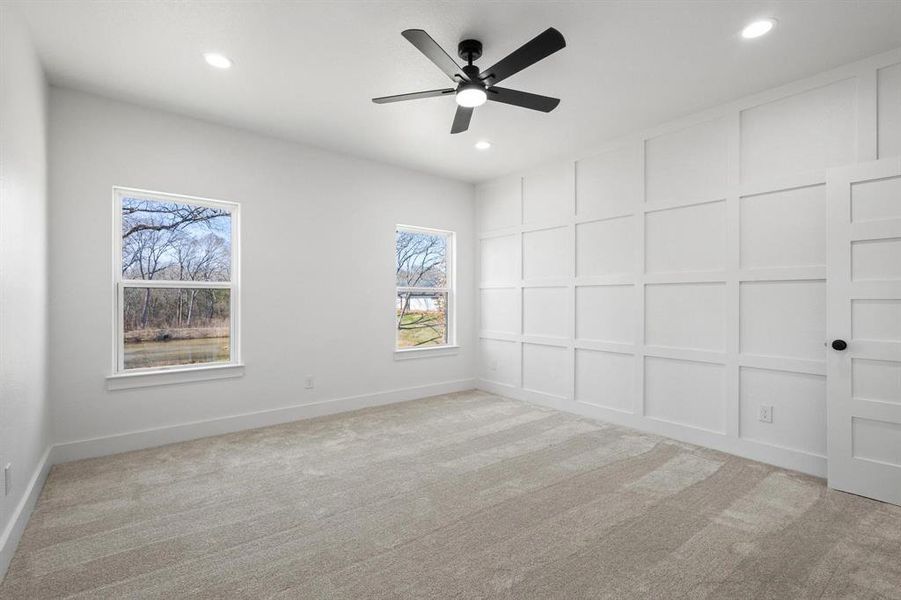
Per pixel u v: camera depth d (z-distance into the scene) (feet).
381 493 8.53
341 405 14.48
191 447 11.07
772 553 6.50
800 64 8.99
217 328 12.41
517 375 16.47
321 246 14.11
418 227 16.65
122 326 10.96
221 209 12.57
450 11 7.39
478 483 8.98
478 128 12.41
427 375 16.78
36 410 8.23
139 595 5.61
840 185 8.68
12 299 6.56
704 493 8.50
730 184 10.69
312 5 7.25
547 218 15.31
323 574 6.05
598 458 10.38
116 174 10.67
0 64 6.07
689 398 11.53
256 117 11.73
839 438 8.63
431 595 5.61
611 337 13.34
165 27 7.84
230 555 6.48
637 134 12.60
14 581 5.85
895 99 8.45
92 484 8.86
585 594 5.62
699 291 11.33
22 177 7.24
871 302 8.31
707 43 8.27
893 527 7.22
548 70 9.26
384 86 10.04
